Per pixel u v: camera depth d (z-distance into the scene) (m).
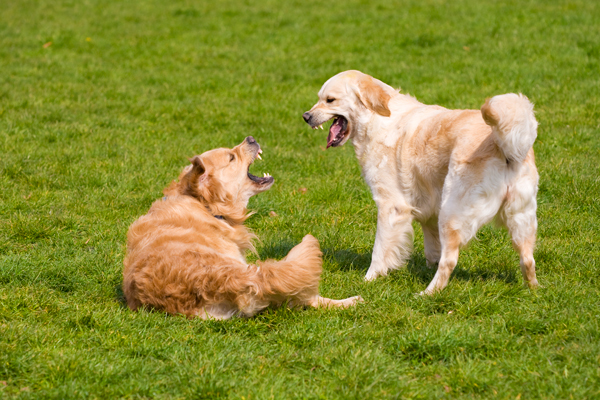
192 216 6.54
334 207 9.47
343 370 4.89
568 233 8.05
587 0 24.44
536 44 18.50
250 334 5.66
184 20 24.97
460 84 15.55
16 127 12.75
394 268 7.18
